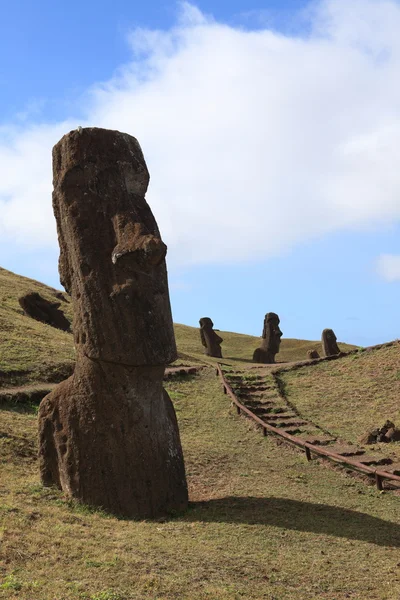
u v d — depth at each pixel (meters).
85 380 10.29
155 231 10.64
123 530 8.97
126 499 9.92
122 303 10.00
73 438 10.13
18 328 25.16
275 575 7.79
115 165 10.59
